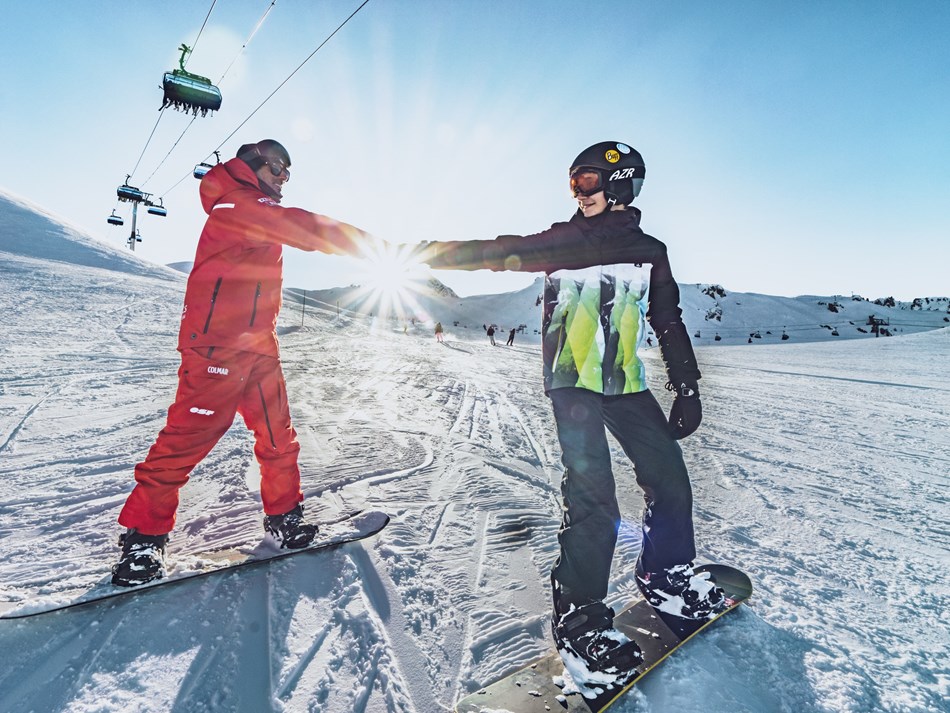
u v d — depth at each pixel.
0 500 2.41
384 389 6.86
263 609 1.56
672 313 1.60
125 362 6.71
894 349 23.73
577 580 1.33
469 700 1.21
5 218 24.14
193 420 1.65
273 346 1.89
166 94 13.34
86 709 1.15
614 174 1.49
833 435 5.30
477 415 5.36
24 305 10.80
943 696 1.29
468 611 1.65
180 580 1.66
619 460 3.83
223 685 1.24
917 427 5.89
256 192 1.64
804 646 1.51
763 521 2.66
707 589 1.55
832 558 2.20
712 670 1.36
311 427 4.29
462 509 2.57
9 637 1.38
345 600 1.63
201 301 1.67
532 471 3.37
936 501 3.09
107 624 1.46
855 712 1.23
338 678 1.30
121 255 24.27
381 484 2.88
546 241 1.46
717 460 4.03
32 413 4.09
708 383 10.74
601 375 1.48
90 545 1.96
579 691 1.24
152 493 1.63
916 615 1.72
